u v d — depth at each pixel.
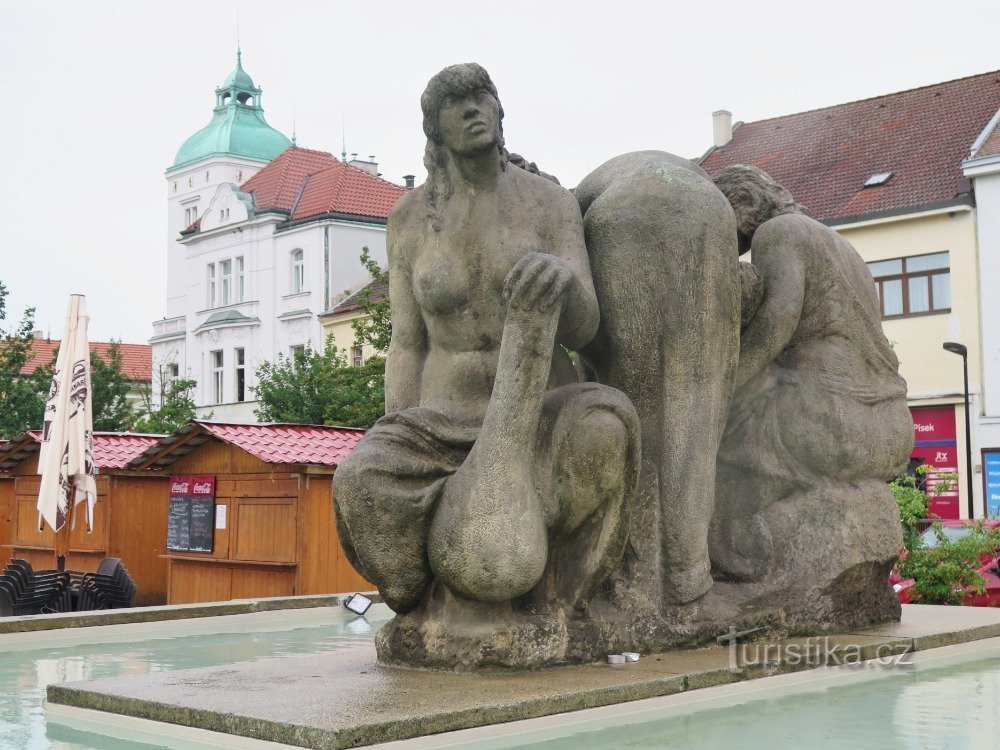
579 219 4.78
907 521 8.77
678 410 4.88
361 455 4.27
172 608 6.91
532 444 4.23
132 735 3.58
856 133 27.56
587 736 3.54
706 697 4.16
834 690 4.38
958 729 3.67
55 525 10.80
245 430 12.03
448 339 4.67
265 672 4.26
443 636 4.23
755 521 5.46
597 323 4.64
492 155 4.59
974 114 26.09
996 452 23.05
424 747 3.31
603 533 4.49
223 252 40.75
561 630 4.34
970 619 5.96
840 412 5.50
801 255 5.62
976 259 23.50
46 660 5.43
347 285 37.47
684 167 5.07
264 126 50.09
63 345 11.10
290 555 11.40
